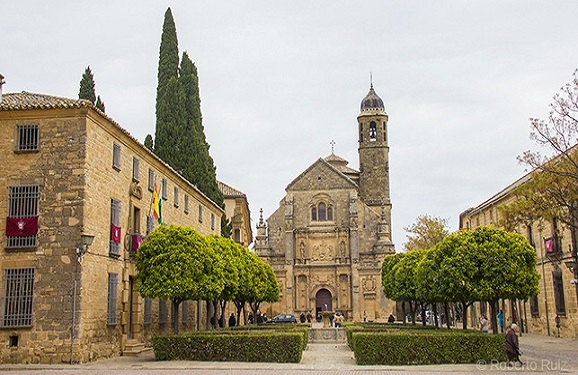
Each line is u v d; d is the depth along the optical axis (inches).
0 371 914.1
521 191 1334.9
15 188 1081.4
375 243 3248.0
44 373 885.8
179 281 1147.3
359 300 3149.6
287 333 1116.5
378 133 3814.0
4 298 1042.7
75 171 1075.9
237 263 1571.1
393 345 1042.1
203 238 1253.7
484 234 1183.6
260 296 1897.1
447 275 1182.3
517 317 2190.0
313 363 1069.1
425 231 2979.8
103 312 1133.1
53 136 1090.1
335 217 3292.3
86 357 1050.1
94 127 1124.5
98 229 1125.7
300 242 3282.5
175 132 2250.2
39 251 1053.8
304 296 3235.7
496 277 1125.7
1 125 1099.9
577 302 1659.7
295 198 3339.1
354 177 3860.7
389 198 3754.9
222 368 971.9
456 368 970.7
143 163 1385.3
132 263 1285.7
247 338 1084.5
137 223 1347.2
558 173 1228.5
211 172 2351.1
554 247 1786.4
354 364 1053.2
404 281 1855.3
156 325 1461.6
